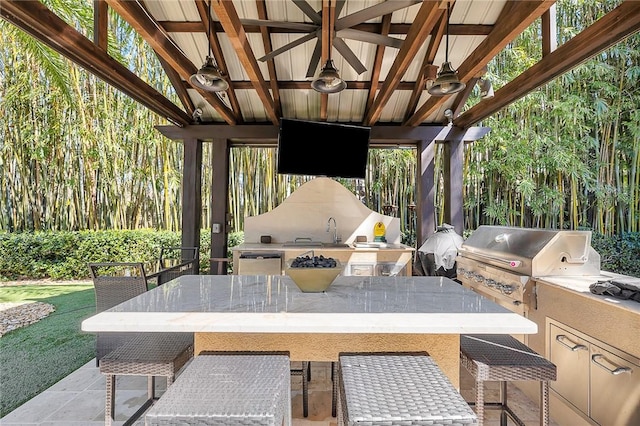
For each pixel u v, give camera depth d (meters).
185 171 4.79
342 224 4.82
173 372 1.56
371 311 1.40
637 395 1.52
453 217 4.76
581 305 1.87
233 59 4.07
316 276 1.71
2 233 6.57
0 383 2.58
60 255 6.65
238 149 6.82
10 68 6.10
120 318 1.29
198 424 0.99
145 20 2.70
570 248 2.29
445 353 1.61
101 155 6.64
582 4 5.58
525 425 2.00
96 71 2.96
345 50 2.98
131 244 6.73
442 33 3.48
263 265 3.93
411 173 6.67
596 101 5.39
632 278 1.99
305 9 2.66
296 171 4.47
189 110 4.71
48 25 2.32
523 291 2.30
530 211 6.11
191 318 1.30
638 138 5.15
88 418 2.11
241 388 1.12
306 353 1.59
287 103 4.78
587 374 1.82
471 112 4.34
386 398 1.06
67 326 3.95
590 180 5.59
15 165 6.61
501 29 2.65
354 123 5.11
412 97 4.43
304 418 2.07
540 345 2.23
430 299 1.61
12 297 5.32
